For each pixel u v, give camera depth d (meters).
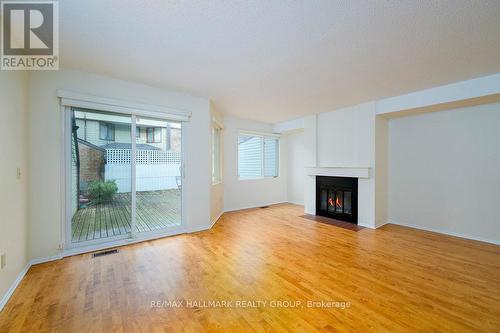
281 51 2.27
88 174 2.92
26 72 2.34
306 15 1.71
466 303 1.79
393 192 4.31
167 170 3.56
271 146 6.35
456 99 3.09
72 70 2.70
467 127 3.46
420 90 3.42
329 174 4.64
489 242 3.23
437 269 2.39
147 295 1.90
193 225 3.72
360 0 1.54
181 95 3.58
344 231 3.77
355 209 4.26
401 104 3.66
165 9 1.64
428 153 3.86
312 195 5.09
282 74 2.84
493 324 1.55
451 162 3.61
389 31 1.91
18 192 2.12
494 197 3.22
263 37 2.02
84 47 2.20
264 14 1.69
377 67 2.62
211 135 4.19
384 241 3.28
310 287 2.04
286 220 4.50
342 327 1.53
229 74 2.85
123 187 3.17
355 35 1.98
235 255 2.76
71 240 2.77
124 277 2.20
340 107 4.45
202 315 1.65
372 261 2.59
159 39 2.05
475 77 2.91
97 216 2.98
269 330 1.50
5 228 1.83
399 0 1.53
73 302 1.79
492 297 1.87
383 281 2.14
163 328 1.51
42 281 2.11
